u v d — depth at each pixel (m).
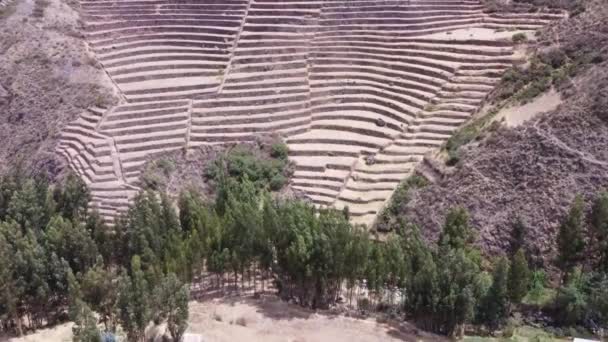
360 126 67.81
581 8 71.81
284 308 45.41
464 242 47.16
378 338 41.62
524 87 63.03
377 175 61.38
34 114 73.81
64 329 43.16
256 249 46.41
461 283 42.03
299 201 51.72
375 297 46.62
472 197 52.53
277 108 71.00
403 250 45.62
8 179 51.81
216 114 70.56
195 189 58.75
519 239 48.34
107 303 40.56
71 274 39.84
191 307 45.16
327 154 65.56
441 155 58.69
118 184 63.09
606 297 42.47
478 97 66.56
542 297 45.66
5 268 40.53
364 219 56.84
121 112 70.38
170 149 66.75
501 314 43.41
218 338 40.62
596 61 59.09
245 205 47.47
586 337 42.47
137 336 39.00
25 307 43.16
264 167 63.94
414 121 66.44
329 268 44.09
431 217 53.00
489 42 72.69
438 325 43.09
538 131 53.00
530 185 51.03
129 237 47.19
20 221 48.22
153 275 40.72
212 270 47.09
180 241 45.75
